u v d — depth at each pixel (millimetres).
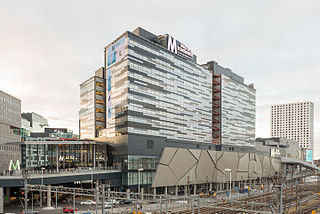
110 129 90500
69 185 89375
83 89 121562
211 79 121438
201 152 100812
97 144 88625
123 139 82000
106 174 77000
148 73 89125
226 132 128625
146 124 86438
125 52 84562
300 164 173250
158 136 90125
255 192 96625
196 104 109938
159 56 94000
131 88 82938
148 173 84562
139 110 84688
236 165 121750
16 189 83875
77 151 98625
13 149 108438
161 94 93188
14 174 68562
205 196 85062
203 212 54500
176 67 101000
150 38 96438
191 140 105188
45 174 64812
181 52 105438
